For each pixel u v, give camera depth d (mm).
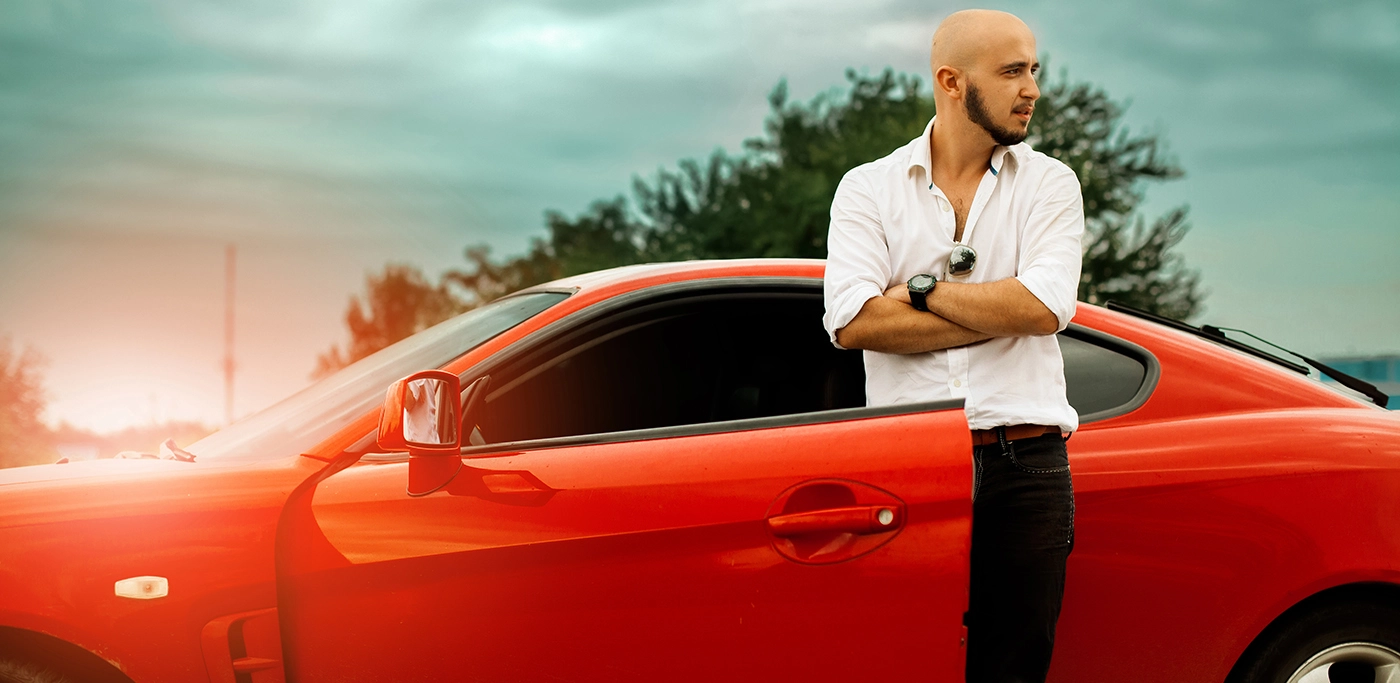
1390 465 2408
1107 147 27516
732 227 31688
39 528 1999
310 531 2070
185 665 1998
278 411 2537
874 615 2051
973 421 2148
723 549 2072
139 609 1986
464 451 2154
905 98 33250
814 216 28984
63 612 1956
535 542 2055
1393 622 2436
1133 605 2311
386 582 2051
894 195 2281
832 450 2109
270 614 2037
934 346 2148
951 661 2045
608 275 2574
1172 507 2324
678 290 2443
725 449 2141
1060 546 2135
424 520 2066
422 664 2051
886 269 2277
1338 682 2594
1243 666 2422
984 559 2166
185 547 2020
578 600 2062
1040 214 2203
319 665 2047
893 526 2053
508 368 2297
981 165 2254
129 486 2086
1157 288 26531
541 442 2172
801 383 2750
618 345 2686
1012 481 2135
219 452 2359
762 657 2062
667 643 2062
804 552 2064
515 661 2061
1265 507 2348
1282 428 2434
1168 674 2328
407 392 1968
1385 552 2357
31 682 1982
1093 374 2504
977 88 2156
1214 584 2326
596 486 2096
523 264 57031
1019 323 2080
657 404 2711
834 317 2234
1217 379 2512
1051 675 2311
